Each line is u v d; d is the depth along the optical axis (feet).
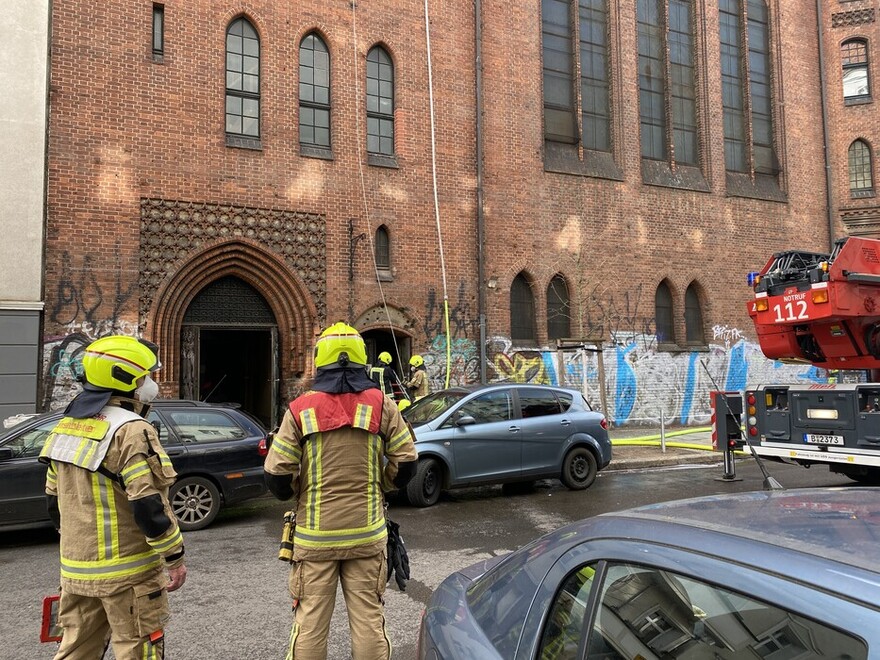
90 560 9.68
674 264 61.16
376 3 49.62
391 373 42.11
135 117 41.09
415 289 49.49
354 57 48.57
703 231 63.05
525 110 55.16
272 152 45.16
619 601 6.11
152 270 41.01
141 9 41.70
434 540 23.57
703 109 64.90
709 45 65.92
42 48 38.78
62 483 9.96
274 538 24.44
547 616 6.81
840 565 4.93
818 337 29.48
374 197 48.49
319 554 10.46
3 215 37.22
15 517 23.16
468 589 8.75
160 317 41.06
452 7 52.65
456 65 52.54
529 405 32.07
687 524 6.32
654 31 64.08
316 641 10.40
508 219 53.62
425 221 50.31
